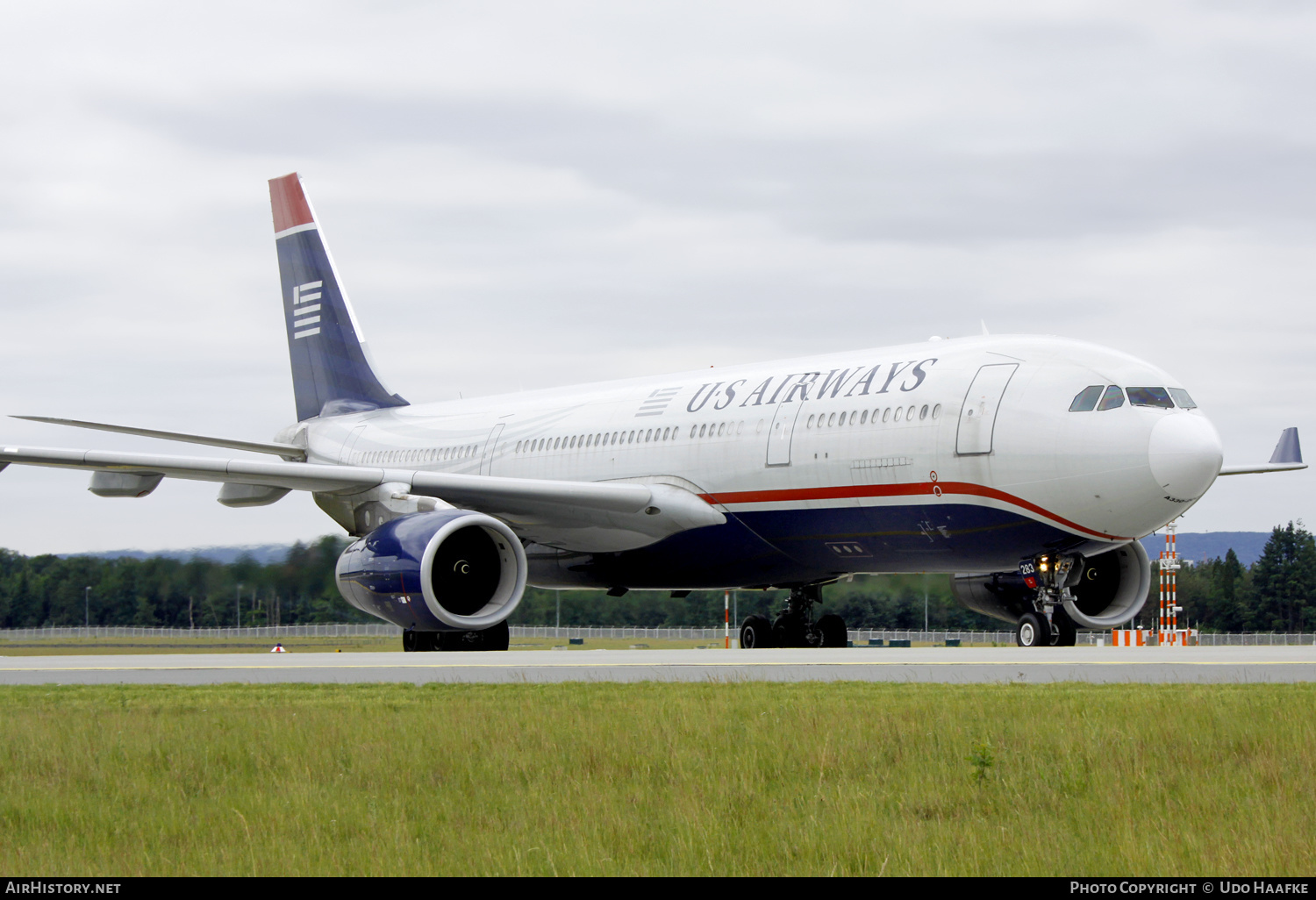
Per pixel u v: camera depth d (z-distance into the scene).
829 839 17.81
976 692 31.16
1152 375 51.00
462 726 25.25
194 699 32.03
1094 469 49.44
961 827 18.52
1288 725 24.17
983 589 59.75
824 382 58.28
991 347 54.00
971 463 51.88
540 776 21.69
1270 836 17.62
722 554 61.50
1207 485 49.44
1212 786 20.48
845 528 56.50
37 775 22.23
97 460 54.25
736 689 32.31
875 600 77.62
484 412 76.25
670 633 119.44
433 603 52.59
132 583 84.69
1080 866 16.83
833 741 23.53
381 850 17.58
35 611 90.56
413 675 38.56
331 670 41.41
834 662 43.16
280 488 63.53
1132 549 56.25
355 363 86.38
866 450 54.84
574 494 59.44
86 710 29.12
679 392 65.00
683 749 23.17
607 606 101.19
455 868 16.94
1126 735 23.92
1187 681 35.03
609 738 24.12
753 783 20.91
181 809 19.70
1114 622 54.84
